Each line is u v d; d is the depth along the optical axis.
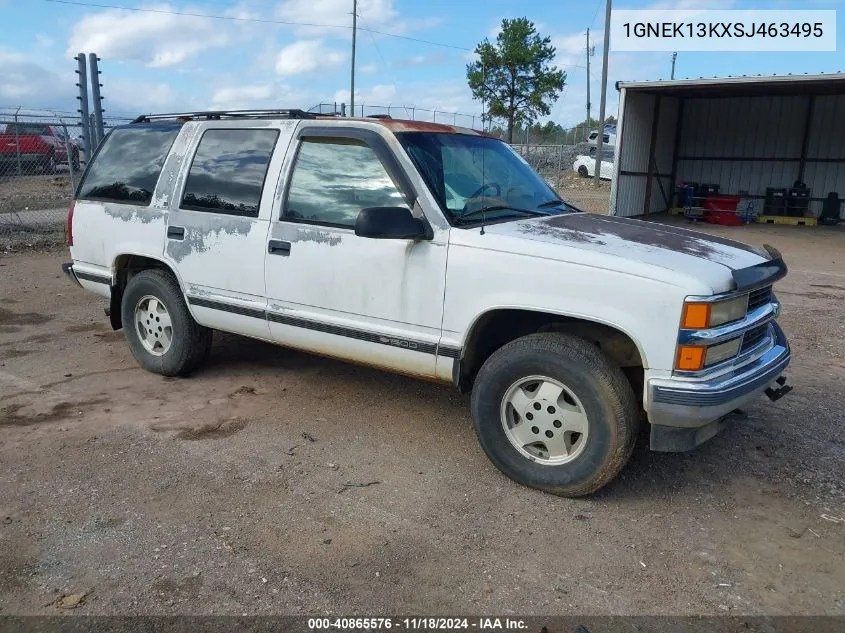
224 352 6.15
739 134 21.33
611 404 3.52
